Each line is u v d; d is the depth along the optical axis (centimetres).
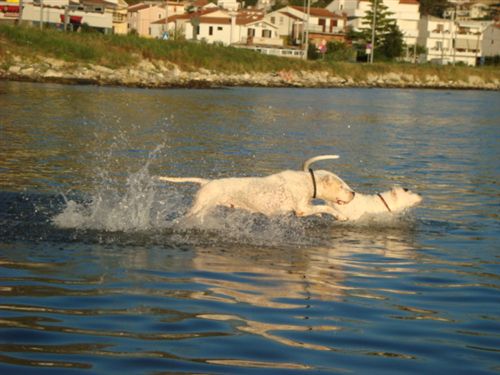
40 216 1075
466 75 9044
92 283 760
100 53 6059
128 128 2538
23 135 2133
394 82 8306
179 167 1684
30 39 5791
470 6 16812
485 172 1828
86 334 608
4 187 1288
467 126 3409
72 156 1762
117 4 9344
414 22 11688
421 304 738
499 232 1122
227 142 2253
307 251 959
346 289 784
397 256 952
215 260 885
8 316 643
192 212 1058
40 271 798
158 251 917
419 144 2497
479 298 765
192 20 9469
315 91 6344
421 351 600
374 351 596
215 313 677
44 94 3947
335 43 10006
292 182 1062
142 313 668
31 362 544
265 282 795
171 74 6347
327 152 2125
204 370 542
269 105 4203
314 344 607
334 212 1081
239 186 1061
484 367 569
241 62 7156
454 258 951
